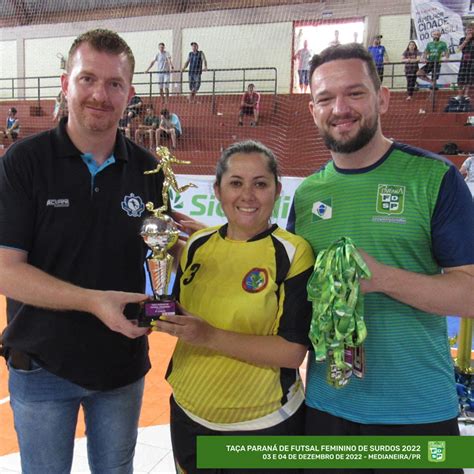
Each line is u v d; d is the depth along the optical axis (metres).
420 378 1.64
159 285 1.69
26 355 1.80
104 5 14.73
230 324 1.61
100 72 1.70
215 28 13.88
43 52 15.51
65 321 1.78
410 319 1.64
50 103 14.22
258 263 1.63
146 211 1.91
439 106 10.66
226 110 12.70
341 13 12.76
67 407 1.88
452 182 1.61
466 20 11.20
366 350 1.65
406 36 12.29
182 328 1.50
